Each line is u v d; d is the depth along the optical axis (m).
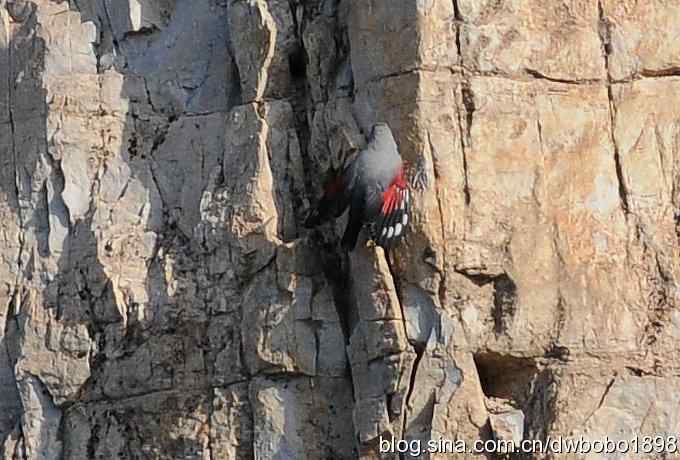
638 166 19.25
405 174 18.69
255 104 19.94
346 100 19.47
